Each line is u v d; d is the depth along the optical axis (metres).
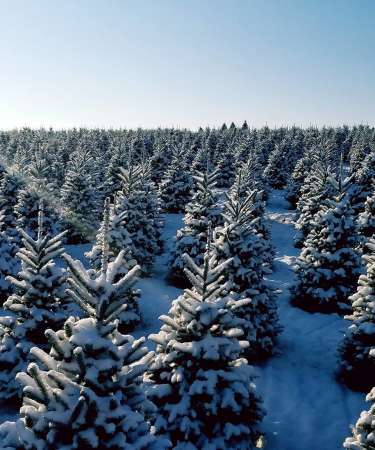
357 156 61.88
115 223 21.94
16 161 52.12
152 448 6.86
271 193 62.00
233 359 9.91
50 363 6.70
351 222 21.83
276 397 14.85
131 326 20.03
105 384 6.59
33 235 30.66
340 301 21.97
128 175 29.23
